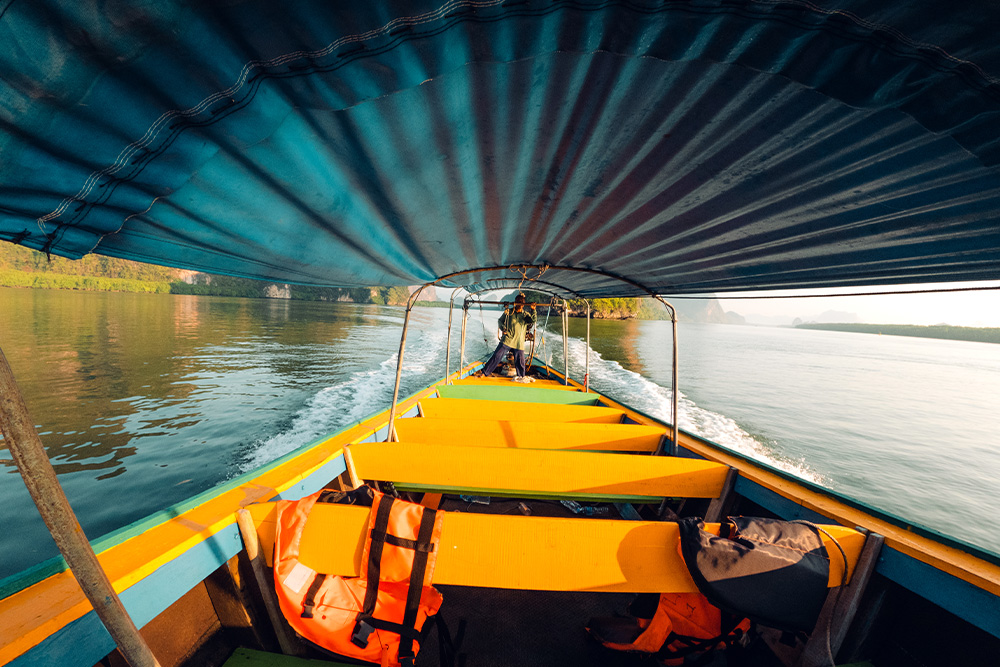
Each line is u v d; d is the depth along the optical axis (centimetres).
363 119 131
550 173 186
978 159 111
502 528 161
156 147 103
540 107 136
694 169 168
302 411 1048
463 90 125
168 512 182
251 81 97
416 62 102
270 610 179
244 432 885
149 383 1309
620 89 126
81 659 125
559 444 355
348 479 300
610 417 436
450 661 181
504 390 546
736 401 1498
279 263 239
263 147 129
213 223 165
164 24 76
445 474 279
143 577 141
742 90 119
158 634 160
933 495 855
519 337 731
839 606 176
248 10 78
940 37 83
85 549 86
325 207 183
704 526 165
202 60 86
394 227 231
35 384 1244
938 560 162
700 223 218
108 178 106
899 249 190
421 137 148
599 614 240
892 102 103
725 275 294
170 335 2491
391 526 162
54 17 69
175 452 775
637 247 282
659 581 165
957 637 168
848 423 1333
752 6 86
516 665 203
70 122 89
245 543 175
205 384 1319
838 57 96
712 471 274
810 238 204
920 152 125
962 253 177
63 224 114
